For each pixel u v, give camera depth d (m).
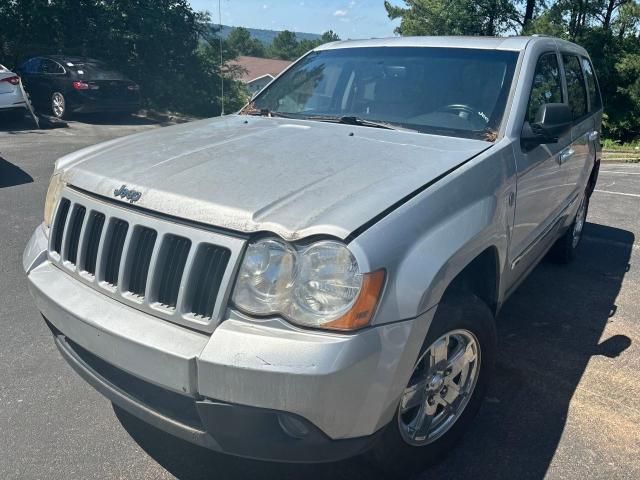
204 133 3.33
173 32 20.67
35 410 3.16
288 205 2.29
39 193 7.30
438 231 2.41
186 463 2.82
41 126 13.55
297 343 2.07
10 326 4.01
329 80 4.01
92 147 3.28
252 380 2.07
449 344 2.74
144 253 2.41
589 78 5.37
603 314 4.57
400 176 2.57
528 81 3.52
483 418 3.21
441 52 3.81
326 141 3.04
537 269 5.52
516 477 2.78
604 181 10.56
